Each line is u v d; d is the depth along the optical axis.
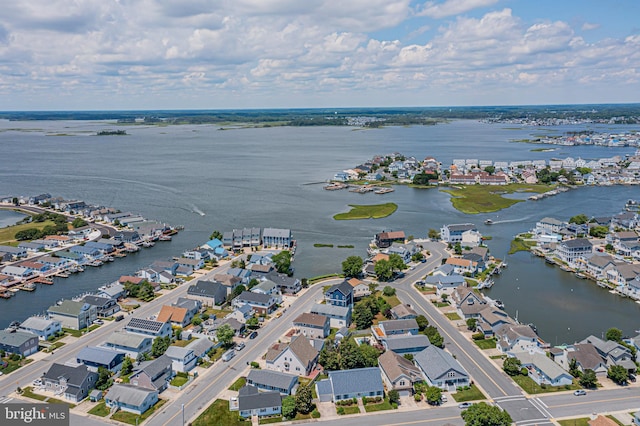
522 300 124.44
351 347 89.94
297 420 74.19
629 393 80.94
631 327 108.62
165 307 110.19
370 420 74.00
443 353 88.62
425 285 131.38
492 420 69.44
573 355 88.88
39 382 83.00
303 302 120.12
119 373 87.25
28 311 118.25
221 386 83.06
